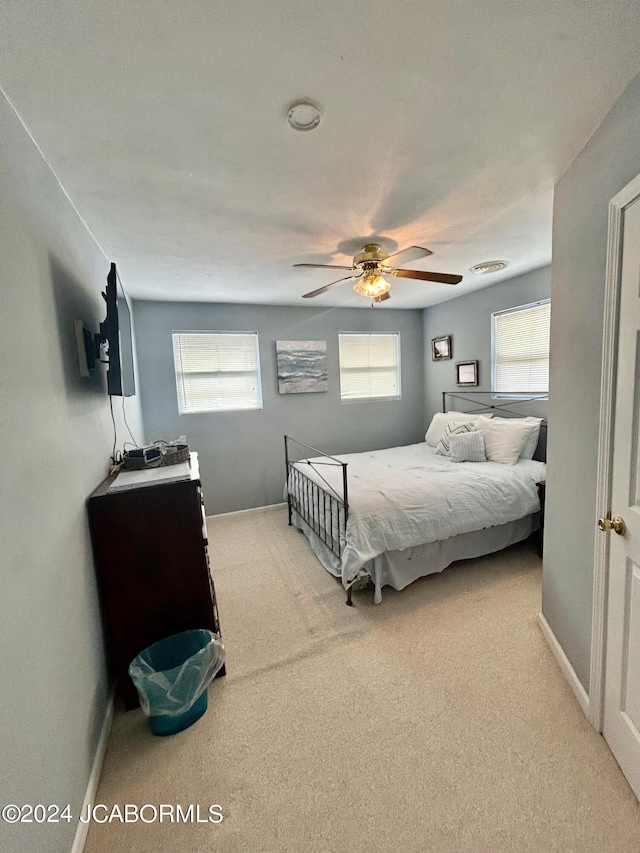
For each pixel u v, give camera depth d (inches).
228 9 32.9
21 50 35.4
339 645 77.9
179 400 150.5
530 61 40.3
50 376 48.8
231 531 143.7
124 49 36.1
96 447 69.7
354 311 175.3
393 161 57.9
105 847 44.8
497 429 130.4
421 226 83.4
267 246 90.7
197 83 40.7
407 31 36.0
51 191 54.2
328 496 106.4
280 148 53.1
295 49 37.2
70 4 31.6
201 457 154.0
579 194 57.9
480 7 34.0
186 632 68.1
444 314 172.9
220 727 60.1
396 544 92.3
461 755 53.7
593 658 56.2
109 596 64.1
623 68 42.1
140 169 56.6
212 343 153.4
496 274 131.1
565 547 66.3
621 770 50.2
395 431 188.4
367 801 48.4
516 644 75.7
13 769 32.4
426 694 64.6
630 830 43.9
